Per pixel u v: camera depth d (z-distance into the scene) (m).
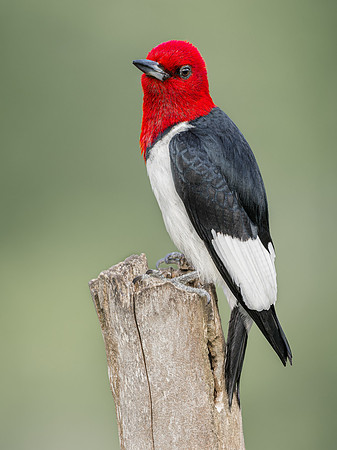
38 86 15.72
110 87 15.75
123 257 14.91
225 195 8.06
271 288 8.02
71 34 15.61
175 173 8.06
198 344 6.89
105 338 7.20
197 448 6.95
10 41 15.64
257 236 8.17
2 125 15.56
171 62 8.11
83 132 15.46
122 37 15.97
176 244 8.37
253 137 15.90
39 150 15.55
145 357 6.96
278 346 7.76
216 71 16.20
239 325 7.93
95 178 15.37
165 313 6.90
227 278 8.01
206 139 8.15
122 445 7.18
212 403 6.95
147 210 15.12
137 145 15.41
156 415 6.98
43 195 15.39
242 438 7.23
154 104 8.27
